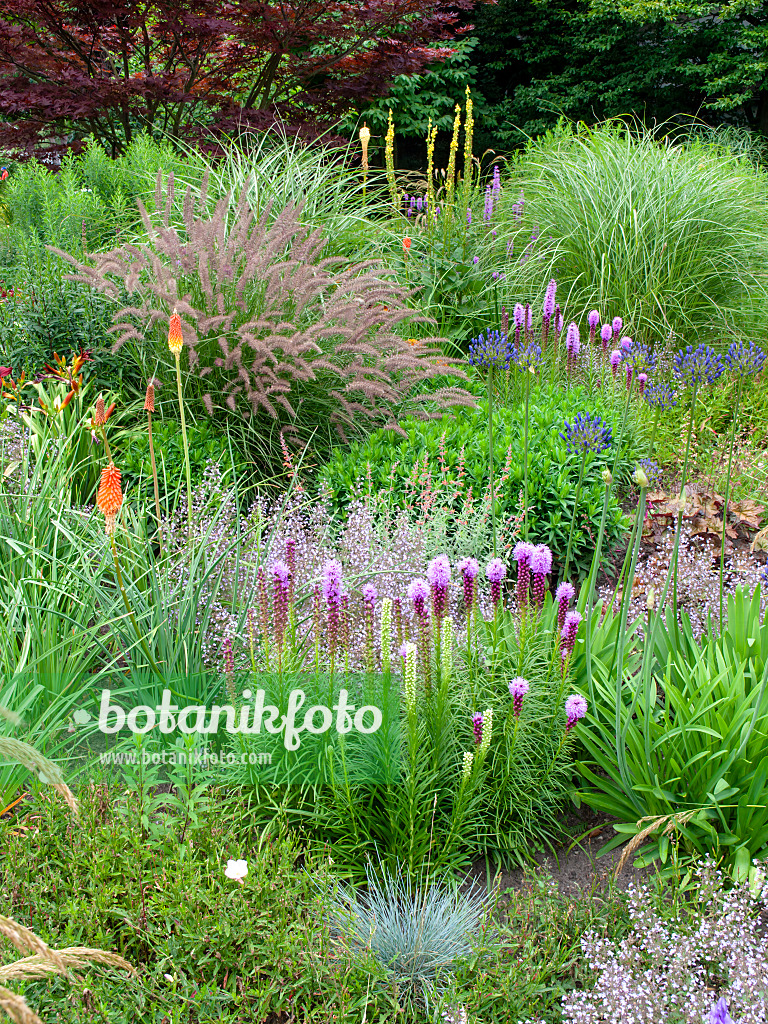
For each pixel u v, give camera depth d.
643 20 18.59
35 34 9.51
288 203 6.56
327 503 4.86
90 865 2.50
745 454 5.93
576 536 4.80
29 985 2.15
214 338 5.36
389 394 5.36
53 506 4.04
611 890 2.77
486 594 3.92
